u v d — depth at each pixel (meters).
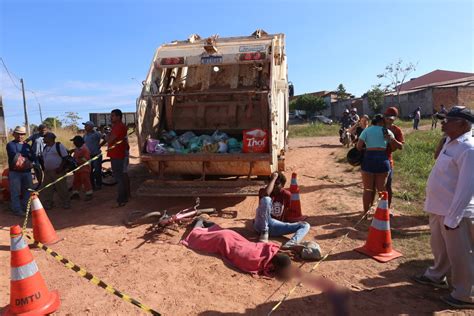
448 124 3.88
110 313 3.76
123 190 7.55
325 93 69.56
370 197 6.47
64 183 7.55
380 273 4.61
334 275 4.56
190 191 6.84
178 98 8.52
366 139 6.40
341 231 6.00
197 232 5.59
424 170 9.71
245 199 7.72
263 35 8.92
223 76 8.45
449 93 40.03
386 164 6.31
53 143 7.53
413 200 7.59
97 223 6.54
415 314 3.74
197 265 4.84
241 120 8.17
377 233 5.09
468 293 3.79
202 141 7.50
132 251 5.29
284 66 9.41
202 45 8.16
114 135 7.38
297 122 54.34
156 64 7.96
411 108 43.72
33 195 5.75
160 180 7.09
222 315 3.74
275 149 7.18
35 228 5.66
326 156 13.67
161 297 4.07
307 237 5.79
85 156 8.27
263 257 4.73
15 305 3.70
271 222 5.74
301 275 4.45
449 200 3.90
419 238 5.67
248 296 4.11
